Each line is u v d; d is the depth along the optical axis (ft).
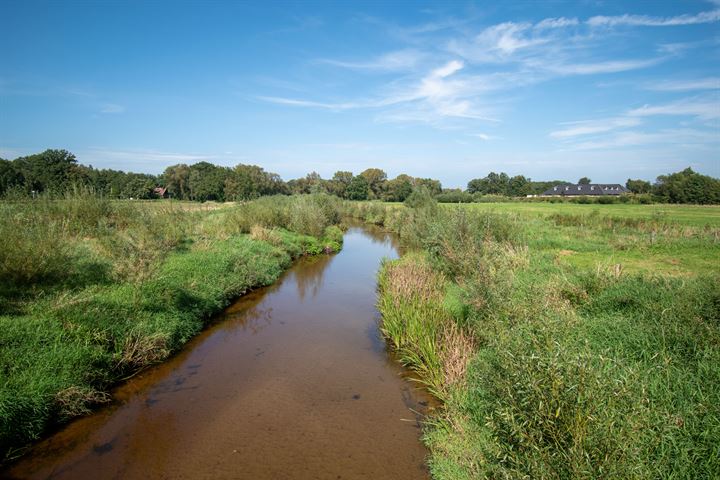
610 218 94.99
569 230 80.23
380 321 36.45
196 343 30.81
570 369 12.26
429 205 82.38
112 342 25.16
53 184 51.34
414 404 22.59
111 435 19.30
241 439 19.16
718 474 12.29
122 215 49.55
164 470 17.01
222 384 24.52
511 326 20.76
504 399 13.76
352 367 27.20
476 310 26.03
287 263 60.70
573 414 11.55
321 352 29.60
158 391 23.56
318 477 16.70
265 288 47.67
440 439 18.19
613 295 27.55
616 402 11.86
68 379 20.54
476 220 54.44
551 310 21.08
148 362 26.55
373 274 57.06
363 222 160.35
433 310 30.09
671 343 19.97
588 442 11.08
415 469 17.26
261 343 31.14
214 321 35.63
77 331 23.29
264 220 77.05
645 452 12.45
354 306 41.34
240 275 44.96
